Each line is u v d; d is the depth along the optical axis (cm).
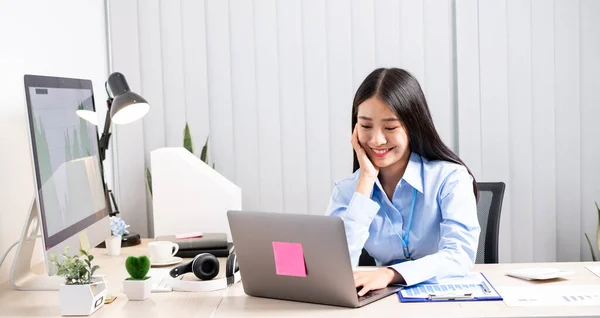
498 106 343
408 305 174
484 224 251
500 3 339
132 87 343
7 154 222
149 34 342
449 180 210
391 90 201
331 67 344
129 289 186
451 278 198
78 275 176
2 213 217
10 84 225
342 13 342
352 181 228
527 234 347
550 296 178
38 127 187
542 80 342
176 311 176
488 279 198
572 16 340
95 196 228
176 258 238
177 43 343
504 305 171
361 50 343
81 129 222
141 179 347
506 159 344
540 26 341
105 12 338
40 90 191
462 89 342
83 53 300
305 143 347
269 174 348
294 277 178
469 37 341
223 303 182
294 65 344
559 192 347
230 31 344
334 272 171
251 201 349
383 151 206
